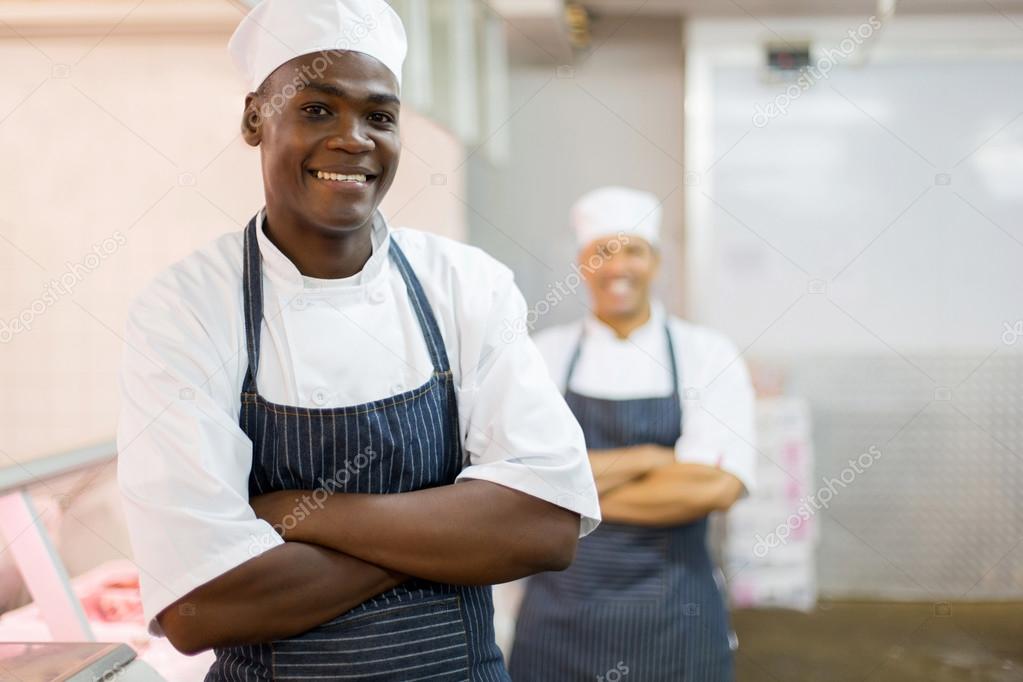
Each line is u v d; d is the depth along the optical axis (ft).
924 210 14.71
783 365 14.98
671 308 14.97
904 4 13.92
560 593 6.97
